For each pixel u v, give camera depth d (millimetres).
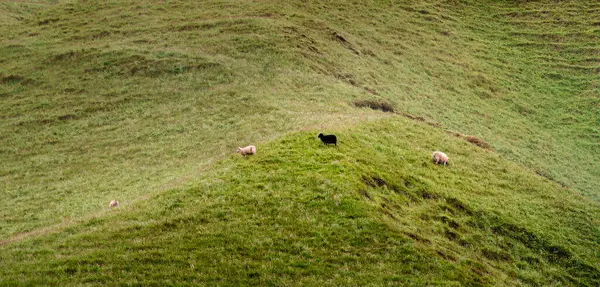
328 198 22219
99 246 18594
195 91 50375
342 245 19203
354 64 62844
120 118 45938
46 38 70312
